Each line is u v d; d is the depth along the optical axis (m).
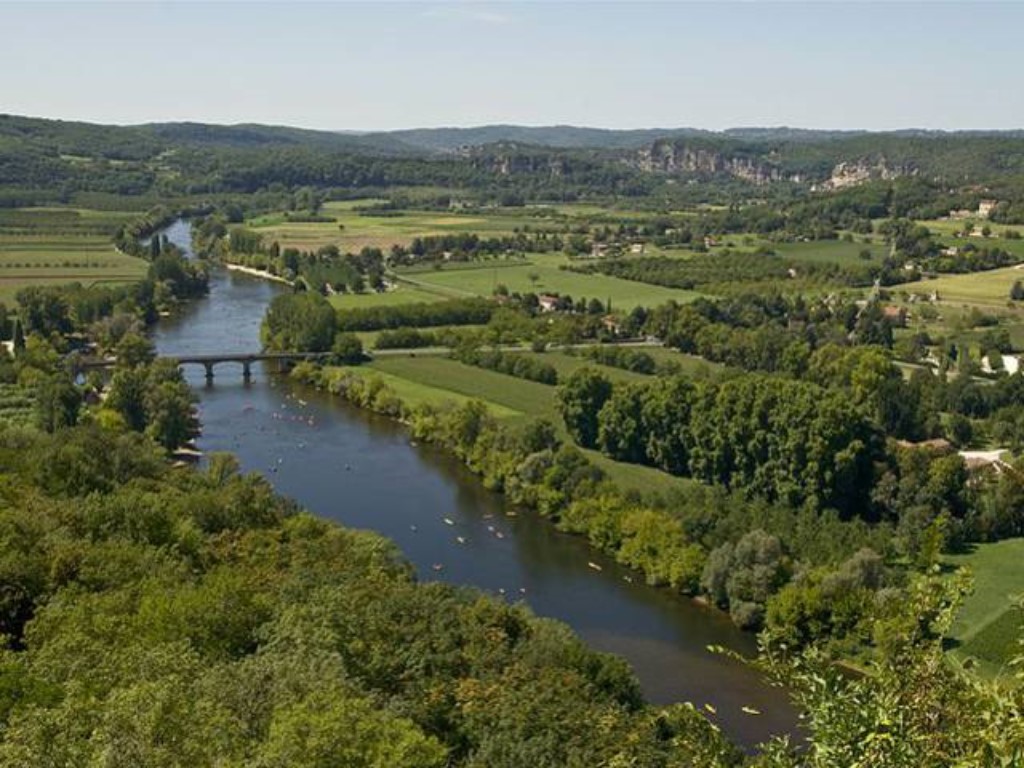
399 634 80.88
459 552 148.50
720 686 111.44
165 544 96.88
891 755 24.11
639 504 155.25
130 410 192.12
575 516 156.88
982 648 109.69
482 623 90.75
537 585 138.12
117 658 58.97
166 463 157.75
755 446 163.88
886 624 27.75
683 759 64.12
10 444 134.25
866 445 160.62
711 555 135.00
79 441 129.38
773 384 168.38
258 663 60.84
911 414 195.38
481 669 79.00
